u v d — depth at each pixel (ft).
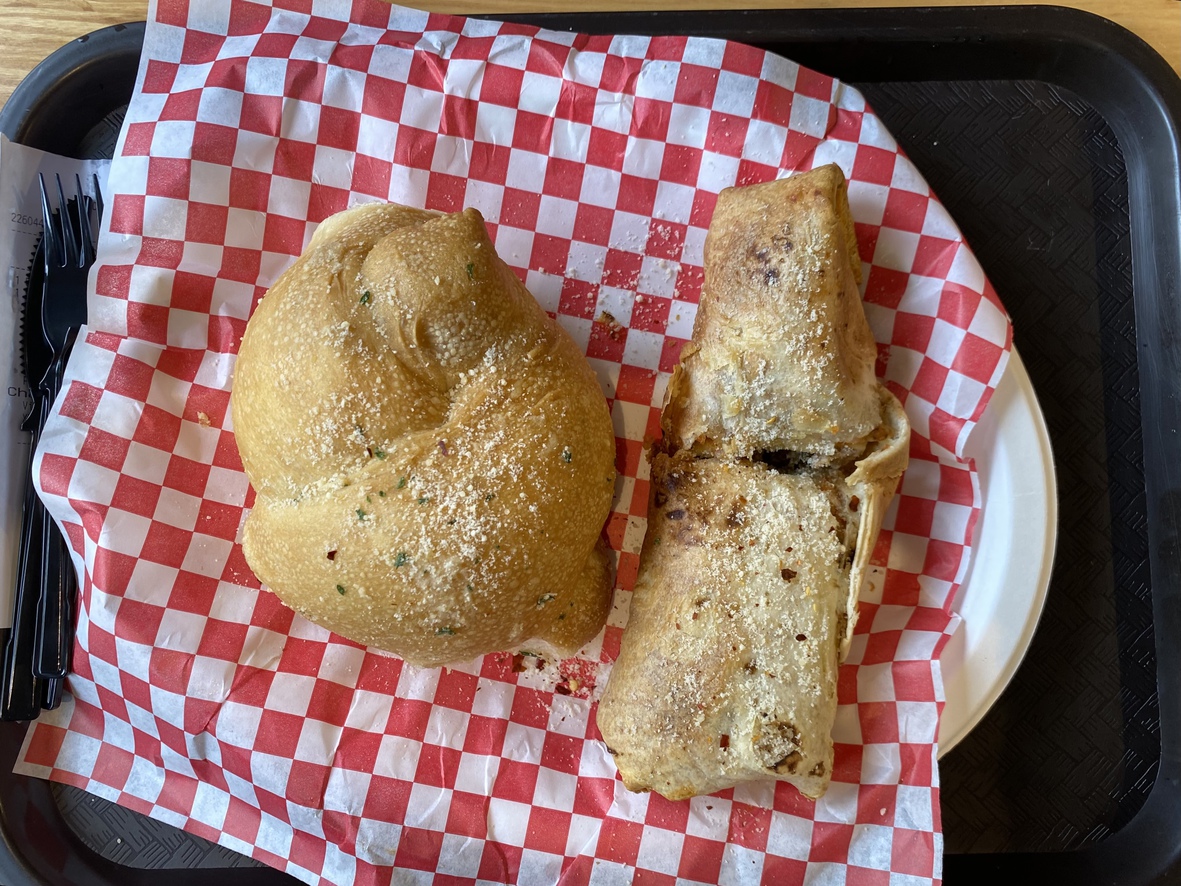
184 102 0.99
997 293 1.02
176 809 0.98
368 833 0.94
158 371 0.99
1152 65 0.99
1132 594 1.00
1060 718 0.99
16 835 0.97
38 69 1.03
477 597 0.82
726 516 0.87
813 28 1.02
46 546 0.97
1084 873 0.95
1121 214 1.03
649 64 0.99
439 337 0.82
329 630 0.91
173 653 0.96
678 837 0.94
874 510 0.89
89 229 1.02
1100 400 1.02
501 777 0.97
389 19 1.01
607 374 1.02
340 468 0.83
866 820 0.92
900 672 0.95
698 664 0.84
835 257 0.86
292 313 0.84
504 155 1.01
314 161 1.01
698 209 1.01
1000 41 1.01
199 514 0.99
